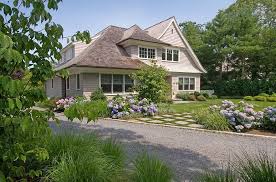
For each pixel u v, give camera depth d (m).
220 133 7.82
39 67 2.41
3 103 1.87
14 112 2.12
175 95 23.25
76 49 21.34
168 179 3.14
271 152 5.57
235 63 32.62
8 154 2.15
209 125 8.48
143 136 7.31
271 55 27.78
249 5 34.81
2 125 2.04
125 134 7.57
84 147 3.44
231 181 2.67
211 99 24.28
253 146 6.15
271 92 25.41
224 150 5.78
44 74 2.43
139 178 2.96
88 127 8.62
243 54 29.62
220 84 30.09
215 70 34.38
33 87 2.40
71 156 2.97
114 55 19.17
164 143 6.46
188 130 8.31
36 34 2.34
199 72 25.05
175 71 22.91
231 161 4.86
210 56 33.03
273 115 8.10
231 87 28.94
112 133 7.70
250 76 32.44
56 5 2.39
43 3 2.28
